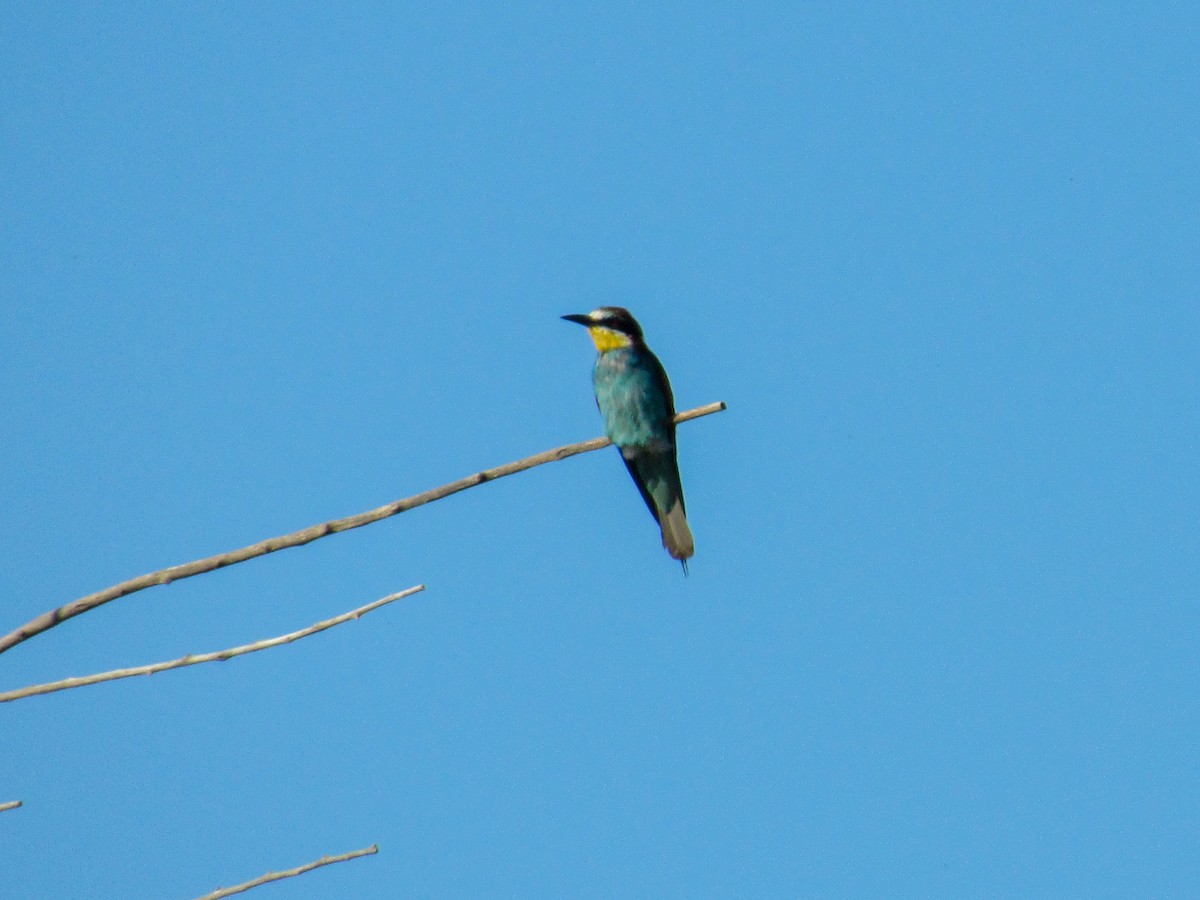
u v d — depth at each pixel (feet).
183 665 23.15
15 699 22.57
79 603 24.56
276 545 25.90
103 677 22.95
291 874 24.04
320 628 23.71
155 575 25.02
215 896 23.75
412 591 24.17
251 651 23.50
